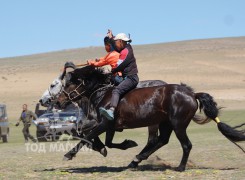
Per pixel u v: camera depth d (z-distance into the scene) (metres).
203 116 12.45
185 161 11.98
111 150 18.09
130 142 12.55
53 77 81.25
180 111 11.89
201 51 106.81
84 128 12.59
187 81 74.44
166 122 12.56
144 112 11.92
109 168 12.91
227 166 13.03
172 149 17.59
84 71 12.54
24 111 25.30
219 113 12.20
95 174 11.74
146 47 143.50
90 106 12.58
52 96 12.72
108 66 14.26
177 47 132.62
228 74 80.88
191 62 91.62
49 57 139.88
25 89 69.69
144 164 13.64
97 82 12.53
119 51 12.34
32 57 145.00
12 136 31.55
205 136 24.05
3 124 26.50
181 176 11.20
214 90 66.19
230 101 56.94
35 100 60.94
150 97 11.97
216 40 150.75
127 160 14.80
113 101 11.80
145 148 12.80
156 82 14.44
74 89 12.59
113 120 12.05
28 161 14.98
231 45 131.88
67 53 151.88
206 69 84.44
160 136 12.62
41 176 11.56
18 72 90.12
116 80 12.54
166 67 86.56
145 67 87.12
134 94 12.05
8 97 63.75
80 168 13.06
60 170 12.62
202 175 11.28
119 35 12.27
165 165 13.42
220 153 15.86
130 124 12.08
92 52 150.12
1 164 14.20
